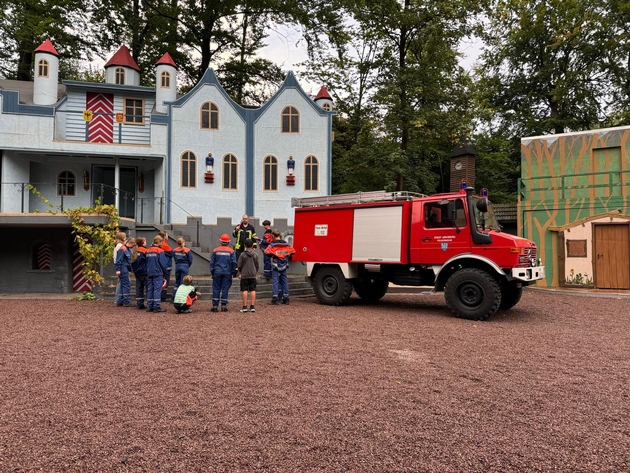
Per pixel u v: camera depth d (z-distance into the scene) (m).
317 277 13.21
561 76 33.62
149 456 3.53
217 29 31.75
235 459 3.49
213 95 21.30
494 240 10.45
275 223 19.95
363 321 10.02
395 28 24.36
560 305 13.00
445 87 24.42
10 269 16.81
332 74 29.56
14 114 19.00
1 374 5.73
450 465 3.43
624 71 31.22
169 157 20.48
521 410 4.63
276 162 21.70
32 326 9.12
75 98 21.22
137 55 30.33
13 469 3.30
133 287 13.99
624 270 16.55
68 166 21.19
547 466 3.44
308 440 3.85
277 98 21.91
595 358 6.86
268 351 7.03
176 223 19.61
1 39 27.77
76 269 17.08
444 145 32.16
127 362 6.32
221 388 5.22
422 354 6.98
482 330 9.06
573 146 18.17
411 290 16.94
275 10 30.05
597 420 4.38
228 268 11.26
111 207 15.03
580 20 31.11
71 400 4.79
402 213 11.77
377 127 24.70
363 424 4.20
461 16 22.61
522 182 18.94
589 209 17.50
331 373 5.86
